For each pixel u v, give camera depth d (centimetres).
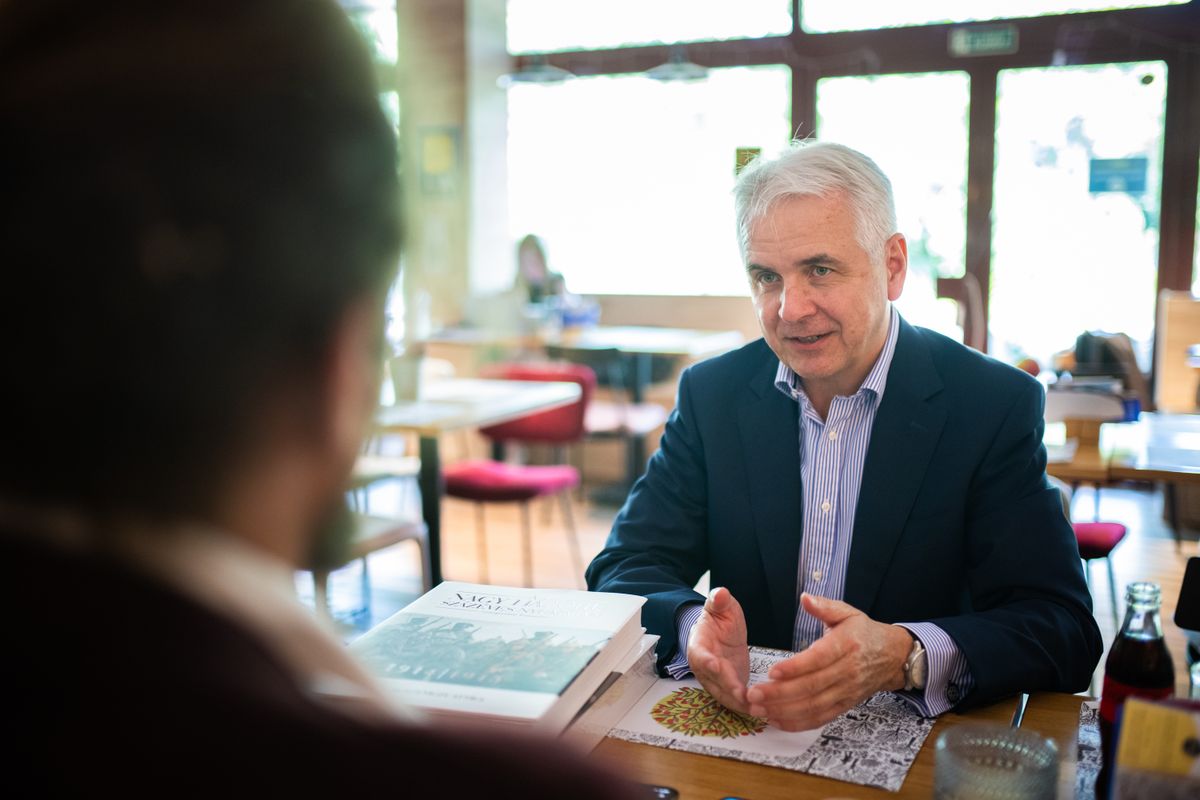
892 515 133
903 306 543
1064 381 289
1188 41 479
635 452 505
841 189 126
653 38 576
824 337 129
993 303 528
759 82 560
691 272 582
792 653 118
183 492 28
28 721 25
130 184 26
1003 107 515
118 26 28
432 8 566
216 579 29
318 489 32
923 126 531
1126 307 507
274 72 28
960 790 73
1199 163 485
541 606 104
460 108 570
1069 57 499
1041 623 115
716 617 108
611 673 95
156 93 27
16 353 26
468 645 92
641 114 581
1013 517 129
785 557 139
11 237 26
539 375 402
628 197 588
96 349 26
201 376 27
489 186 591
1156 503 477
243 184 28
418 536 287
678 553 146
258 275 28
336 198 29
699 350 473
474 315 550
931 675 102
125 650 26
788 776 89
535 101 598
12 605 26
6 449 27
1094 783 87
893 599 133
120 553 27
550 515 495
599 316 590
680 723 99
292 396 30
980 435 132
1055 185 511
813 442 141
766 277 132
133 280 26
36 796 25
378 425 34
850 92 543
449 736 29
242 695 27
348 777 27
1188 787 64
